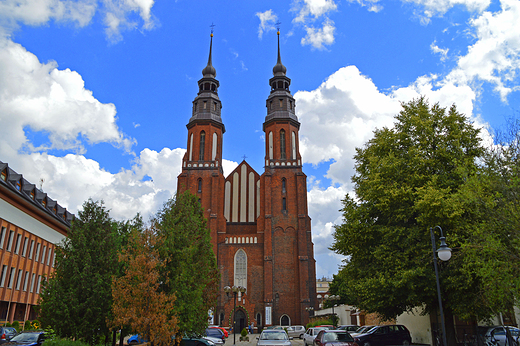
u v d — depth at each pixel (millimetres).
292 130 72500
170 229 24047
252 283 63312
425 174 25312
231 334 58969
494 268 16516
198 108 74062
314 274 64312
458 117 26984
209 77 77250
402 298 24203
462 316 22062
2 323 38656
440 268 23109
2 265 38156
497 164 18812
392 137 28094
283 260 64000
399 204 25625
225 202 69062
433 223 22891
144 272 20906
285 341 23250
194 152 70688
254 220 67875
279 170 69250
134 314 19969
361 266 27469
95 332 22391
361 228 26828
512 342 20906
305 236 64938
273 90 76562
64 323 21109
